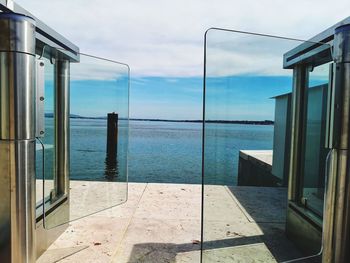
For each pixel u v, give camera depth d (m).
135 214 3.48
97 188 3.44
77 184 3.21
